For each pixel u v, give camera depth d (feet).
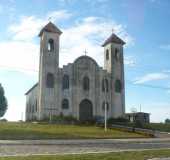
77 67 221.66
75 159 60.59
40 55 216.95
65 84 215.72
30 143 101.14
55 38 217.97
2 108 278.26
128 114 244.22
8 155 67.26
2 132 131.75
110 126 191.21
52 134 134.51
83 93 220.02
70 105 213.87
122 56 240.73
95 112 221.05
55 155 66.59
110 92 229.86
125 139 132.46
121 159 62.28
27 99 270.87
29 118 250.16
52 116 201.46
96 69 228.22
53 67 213.25
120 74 236.63
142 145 102.42
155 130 182.60
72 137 130.21
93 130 161.79
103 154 69.41
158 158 65.16
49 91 208.85
